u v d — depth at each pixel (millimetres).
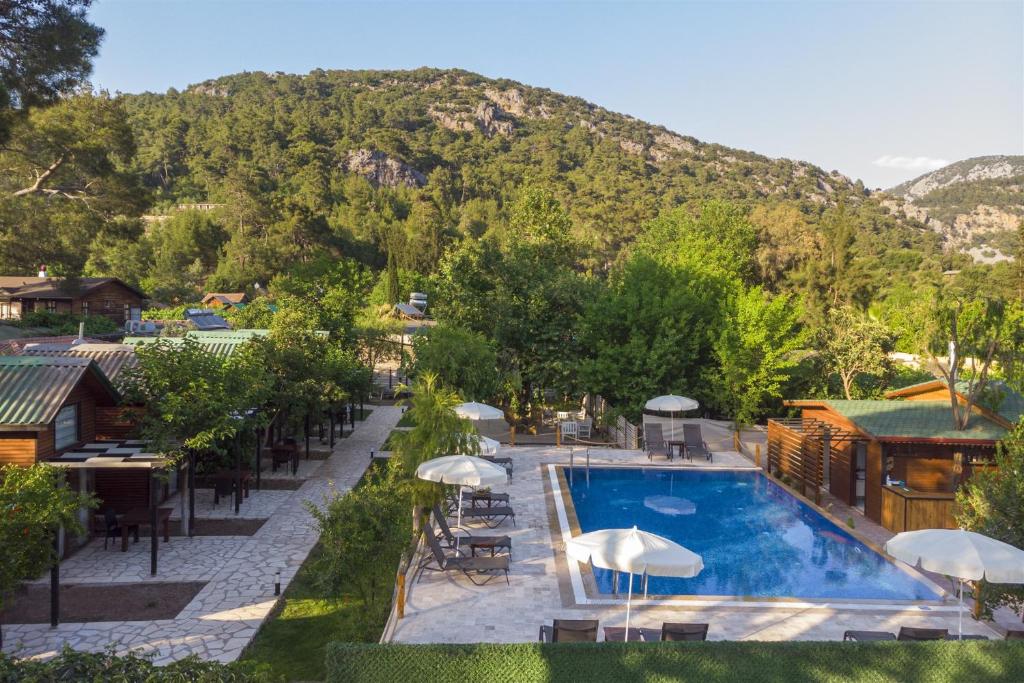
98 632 13328
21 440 16375
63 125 48125
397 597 13516
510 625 13234
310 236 110250
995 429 20875
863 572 17047
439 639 12594
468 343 31531
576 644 9641
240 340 29516
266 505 22125
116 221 55000
